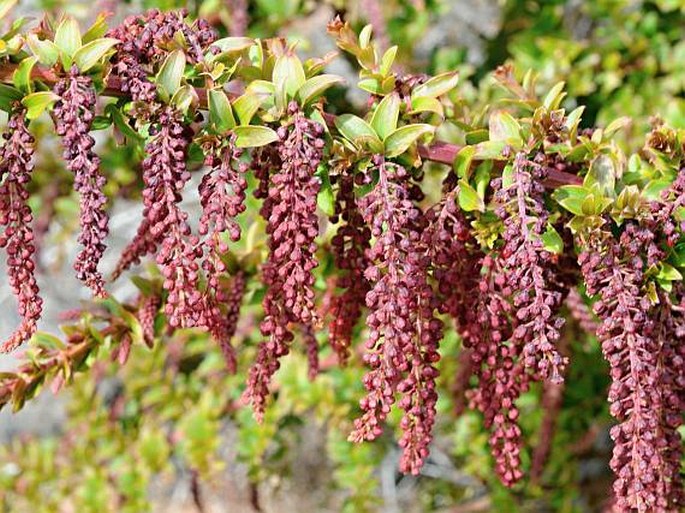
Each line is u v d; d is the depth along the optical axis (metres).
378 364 0.51
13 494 1.18
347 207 0.54
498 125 0.55
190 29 0.53
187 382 1.13
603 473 1.08
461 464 1.23
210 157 0.51
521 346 0.55
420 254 0.53
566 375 0.91
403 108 0.55
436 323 0.52
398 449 1.26
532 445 1.02
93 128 0.53
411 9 0.99
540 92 0.95
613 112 0.94
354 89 1.04
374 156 0.53
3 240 0.50
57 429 1.69
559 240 0.54
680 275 0.54
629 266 0.54
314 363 0.65
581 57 0.96
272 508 1.44
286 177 0.50
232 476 1.36
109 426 1.14
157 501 1.39
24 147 0.50
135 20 0.54
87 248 0.49
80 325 0.69
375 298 0.50
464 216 0.55
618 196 0.54
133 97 0.51
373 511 1.21
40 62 0.51
